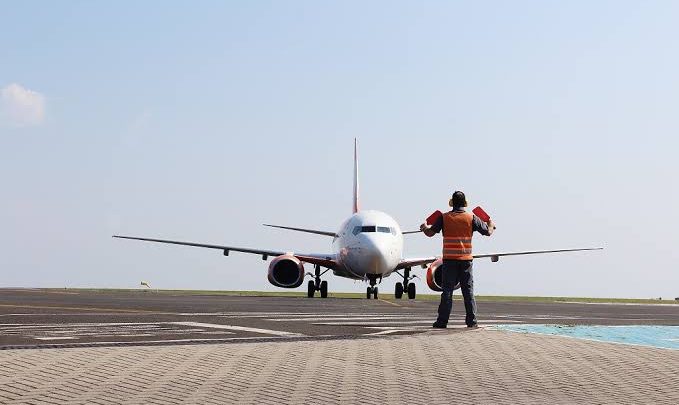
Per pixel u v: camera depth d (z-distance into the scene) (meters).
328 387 7.71
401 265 44.62
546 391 7.64
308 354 10.12
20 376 8.09
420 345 11.35
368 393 7.41
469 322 16.05
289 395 7.25
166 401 6.89
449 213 16.06
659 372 8.96
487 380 8.27
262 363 9.25
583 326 17.14
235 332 13.77
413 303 30.77
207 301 28.81
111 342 11.42
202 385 7.72
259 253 45.50
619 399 7.24
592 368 9.23
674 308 31.38
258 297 38.31
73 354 9.70
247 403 6.85
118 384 7.70
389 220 42.28
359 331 14.27
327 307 25.05
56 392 7.25
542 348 11.14
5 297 31.55
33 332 13.28
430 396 7.30
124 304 24.64
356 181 57.62
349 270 43.03
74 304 24.41
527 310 25.89
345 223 44.03
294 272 42.12
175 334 13.16
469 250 15.98
